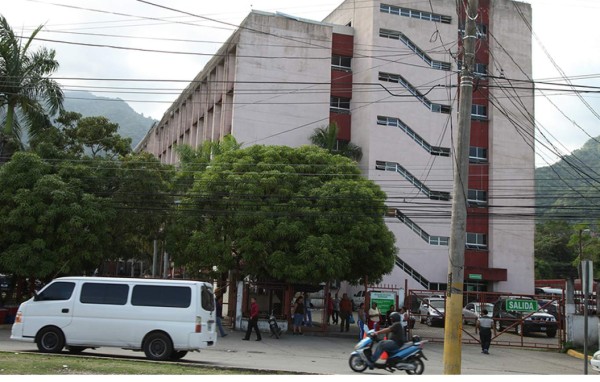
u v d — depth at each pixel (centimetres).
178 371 1296
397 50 5050
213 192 2788
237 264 2817
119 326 1616
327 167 2928
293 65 4894
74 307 1642
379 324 2706
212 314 1697
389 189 4878
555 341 2938
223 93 5016
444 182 5022
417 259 4888
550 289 5022
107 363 1362
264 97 4803
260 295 3023
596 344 2458
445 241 4981
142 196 2911
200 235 2720
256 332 2492
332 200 2739
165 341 1599
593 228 6981
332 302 3388
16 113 3331
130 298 1631
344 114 5088
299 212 2706
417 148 5000
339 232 2728
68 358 1427
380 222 2872
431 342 2794
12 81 3166
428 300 3750
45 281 2727
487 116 5312
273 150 2984
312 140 4638
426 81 5097
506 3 5397
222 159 3002
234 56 4950
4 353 1456
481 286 5172
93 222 2628
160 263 4991
